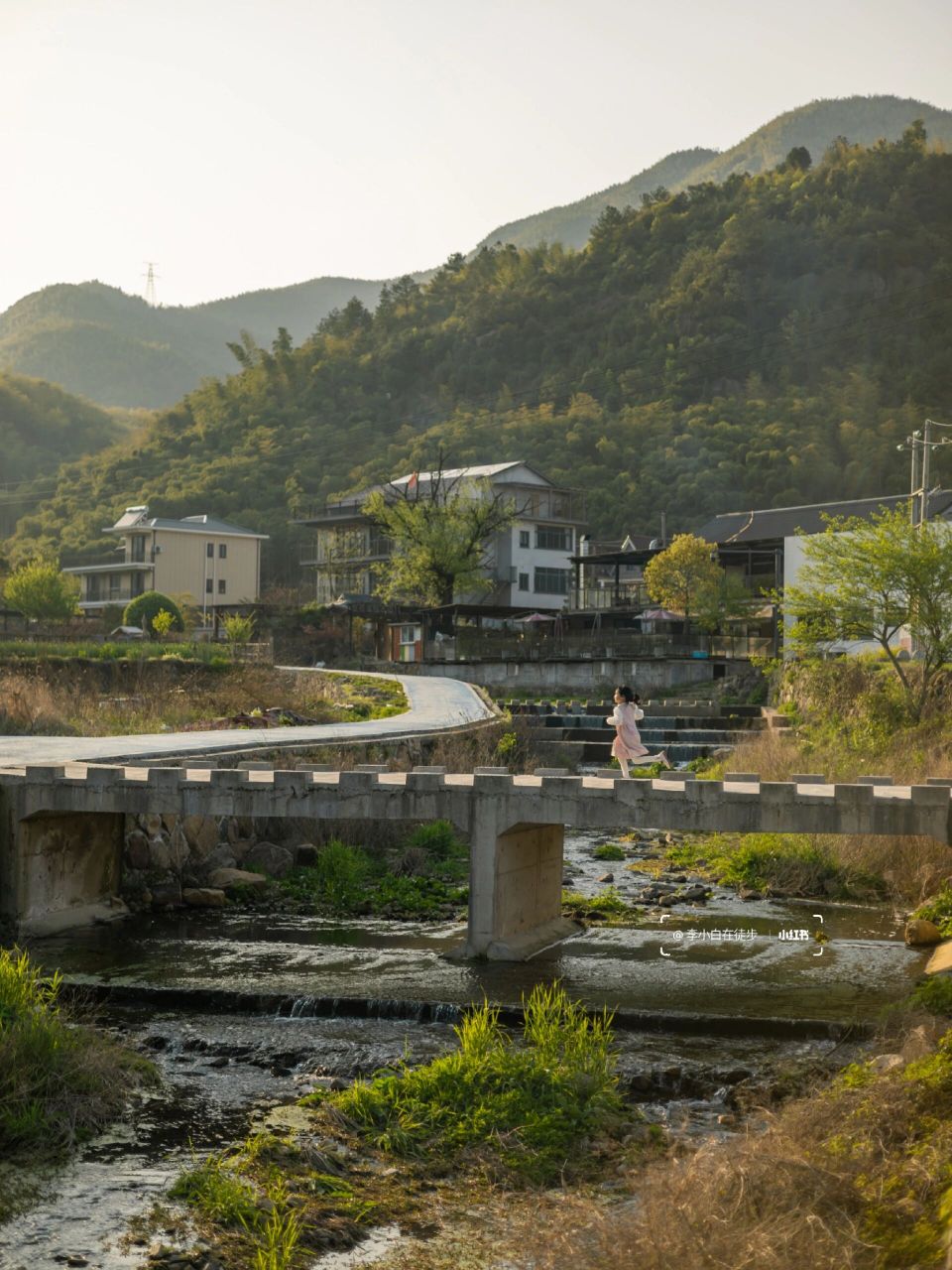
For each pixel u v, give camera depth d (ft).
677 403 460.55
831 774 76.07
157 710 95.55
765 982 40.98
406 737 80.48
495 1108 28.30
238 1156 26.50
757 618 184.34
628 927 50.42
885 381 487.20
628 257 582.76
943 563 96.63
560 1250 21.22
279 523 382.63
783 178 639.76
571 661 174.91
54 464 610.65
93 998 39.60
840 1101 25.71
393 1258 22.21
